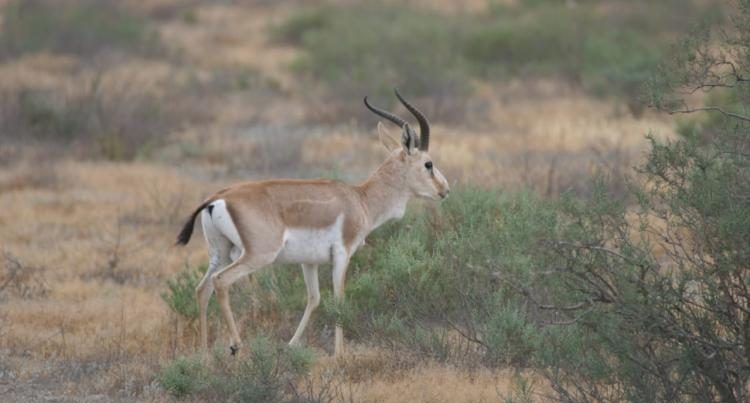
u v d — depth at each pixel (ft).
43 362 99.66
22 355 102.06
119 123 217.56
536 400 87.51
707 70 81.15
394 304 107.76
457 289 105.29
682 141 82.38
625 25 341.62
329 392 89.51
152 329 109.70
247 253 97.66
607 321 75.97
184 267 135.95
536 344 91.40
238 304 114.52
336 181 104.12
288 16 395.34
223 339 106.63
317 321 112.47
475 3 416.67
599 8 362.53
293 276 116.67
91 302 118.52
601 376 79.00
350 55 299.17
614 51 295.48
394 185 108.37
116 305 117.80
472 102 260.62
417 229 116.98
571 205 78.59
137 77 295.28
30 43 326.85
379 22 336.49
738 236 72.18
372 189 107.34
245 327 110.83
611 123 235.20
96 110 223.92
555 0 367.86
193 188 181.37
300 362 91.86
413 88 267.80
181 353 102.06
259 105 263.08
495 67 304.30
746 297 75.10
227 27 396.57
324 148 213.66
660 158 78.89
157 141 217.97
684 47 81.82
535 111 254.27
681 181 78.84
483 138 221.25
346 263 102.99
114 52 330.54
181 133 230.27
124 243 145.89
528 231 78.48
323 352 105.40
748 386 83.25
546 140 216.95
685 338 75.25
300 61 306.35
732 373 76.28
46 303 118.01
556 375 83.56
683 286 75.41
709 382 77.77
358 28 325.21
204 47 355.36
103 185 182.29
